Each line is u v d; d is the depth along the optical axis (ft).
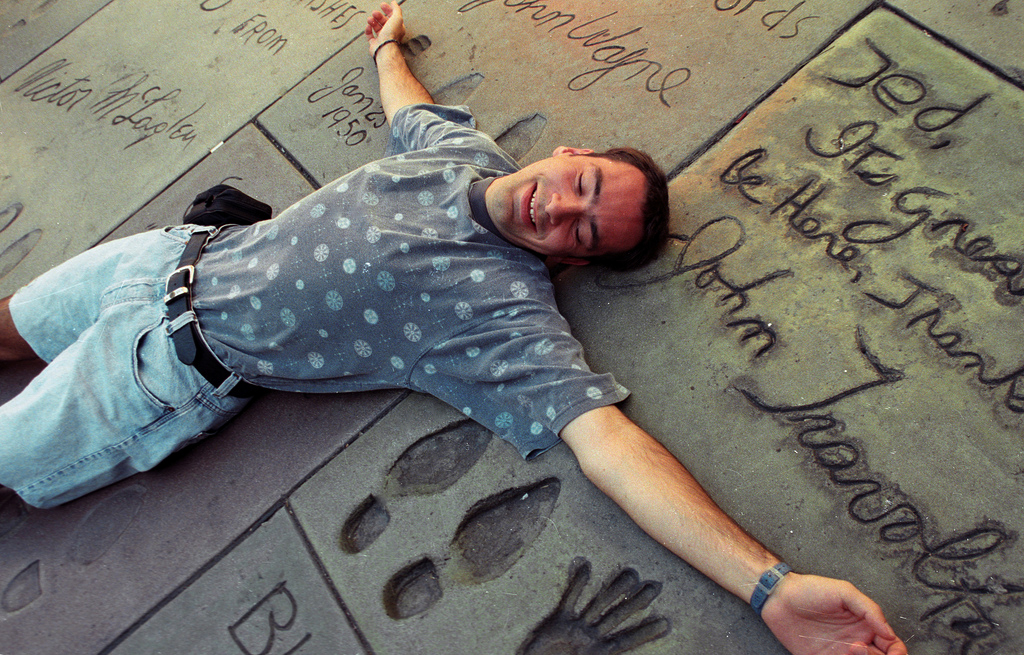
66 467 4.73
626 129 6.05
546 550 4.40
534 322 4.57
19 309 5.19
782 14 6.16
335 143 6.86
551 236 4.85
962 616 3.75
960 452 4.10
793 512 4.19
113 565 4.87
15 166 7.57
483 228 4.93
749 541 3.75
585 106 6.31
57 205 7.18
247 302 4.80
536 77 6.65
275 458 5.13
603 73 6.43
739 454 4.43
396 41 7.05
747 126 5.71
